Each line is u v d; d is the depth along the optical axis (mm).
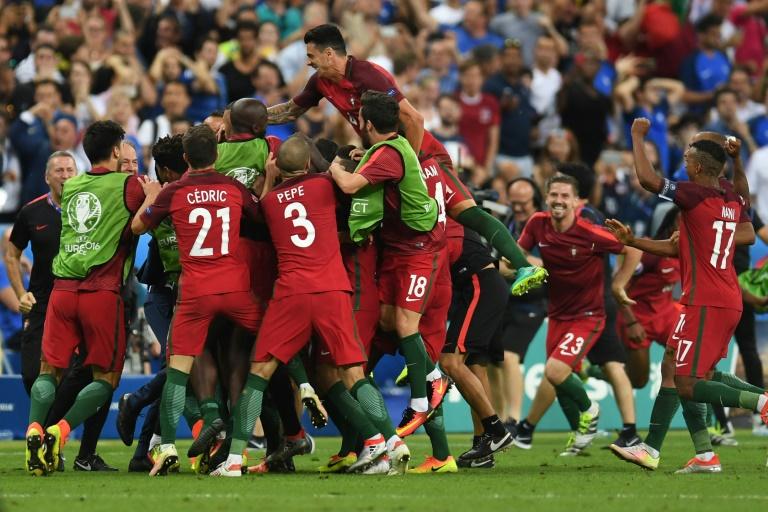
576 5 69688
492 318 32375
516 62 58781
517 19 65625
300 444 29562
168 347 27906
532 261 37125
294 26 65000
